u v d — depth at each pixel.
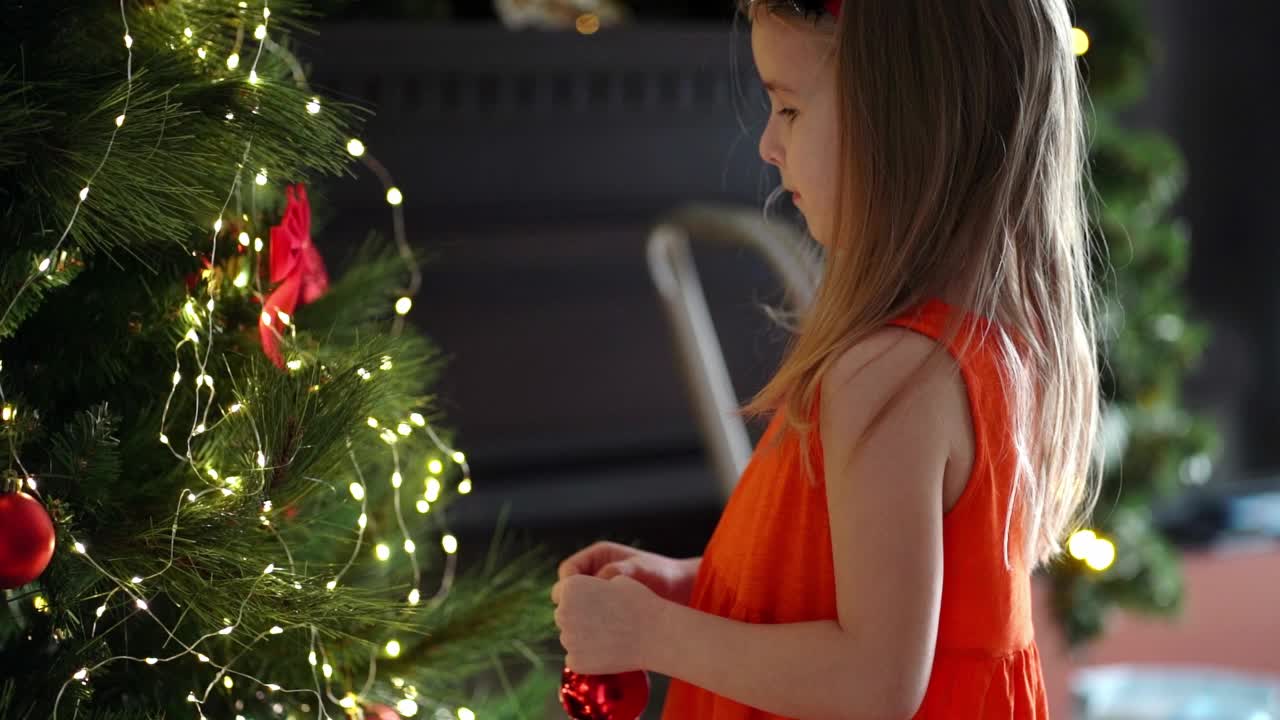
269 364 0.99
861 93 0.99
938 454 0.95
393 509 1.20
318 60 3.12
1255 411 4.05
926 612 0.93
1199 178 3.96
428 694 1.14
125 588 0.89
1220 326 4.01
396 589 1.01
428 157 3.26
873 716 0.93
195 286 1.00
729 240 1.92
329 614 0.93
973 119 0.99
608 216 3.43
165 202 0.88
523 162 3.35
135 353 0.98
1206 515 4.05
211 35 0.97
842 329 0.98
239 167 0.91
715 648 0.99
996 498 0.97
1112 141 2.88
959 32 0.99
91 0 0.92
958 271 0.98
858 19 1.00
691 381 2.03
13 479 0.84
